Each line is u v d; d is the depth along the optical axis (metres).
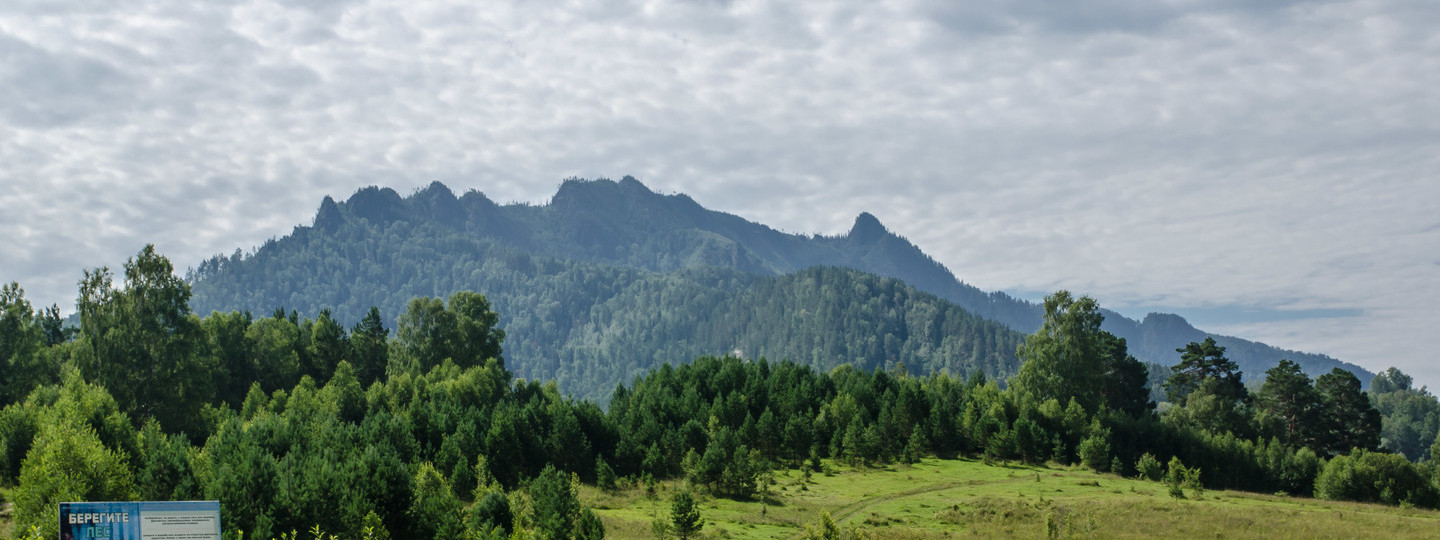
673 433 111.38
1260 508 83.81
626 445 108.25
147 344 112.69
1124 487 100.25
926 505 87.62
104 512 32.41
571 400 120.25
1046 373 143.25
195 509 32.97
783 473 110.44
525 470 102.31
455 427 106.12
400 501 66.31
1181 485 99.25
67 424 67.69
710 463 96.94
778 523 81.69
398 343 159.00
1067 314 143.00
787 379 145.25
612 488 98.50
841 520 82.94
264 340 140.25
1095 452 116.44
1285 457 121.81
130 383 110.81
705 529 76.94
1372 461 110.12
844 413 126.50
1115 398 152.00
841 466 115.06
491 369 141.12
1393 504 105.94
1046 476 107.38
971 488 98.56
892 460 119.19
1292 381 137.88
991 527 76.75
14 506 57.72
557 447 105.44
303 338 153.50
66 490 56.59
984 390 142.50
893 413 126.69
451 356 156.88
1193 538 72.06
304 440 88.44
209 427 110.50
